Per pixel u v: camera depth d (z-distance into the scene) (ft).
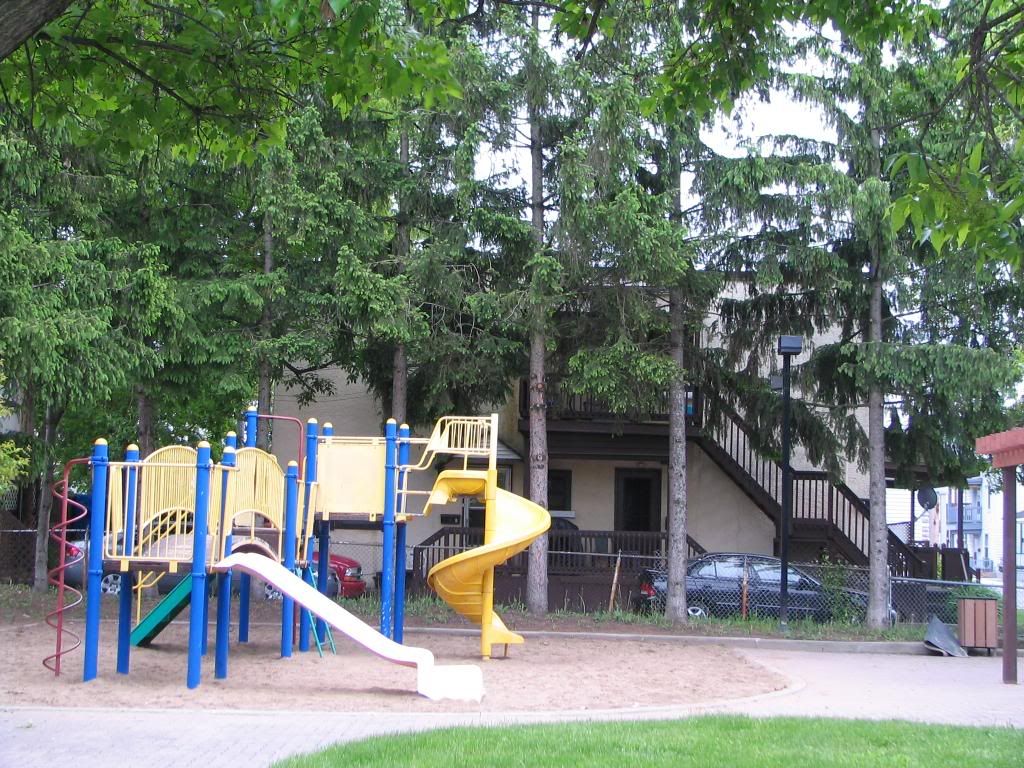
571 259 57.52
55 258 49.88
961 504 92.84
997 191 23.54
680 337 62.49
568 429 77.56
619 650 52.11
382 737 25.02
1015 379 56.80
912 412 62.13
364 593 70.79
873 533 62.08
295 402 83.25
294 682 37.37
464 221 59.00
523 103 58.70
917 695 40.01
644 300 60.34
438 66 26.81
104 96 28.12
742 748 23.97
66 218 55.36
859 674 46.65
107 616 57.31
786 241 59.77
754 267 60.90
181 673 38.78
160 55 27.89
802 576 65.31
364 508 47.55
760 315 64.44
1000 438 44.57
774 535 82.28
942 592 64.59
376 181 60.03
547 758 22.24
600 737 25.05
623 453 79.56
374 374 68.13
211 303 59.31
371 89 27.86
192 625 35.24
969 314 59.93
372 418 83.51
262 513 41.27
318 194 57.62
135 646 45.47
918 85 56.90
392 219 62.75
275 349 58.54
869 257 61.87
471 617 48.01
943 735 27.14
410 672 40.65
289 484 43.01
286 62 28.73
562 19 29.99
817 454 65.67
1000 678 46.50
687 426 78.74
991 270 56.65
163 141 29.40
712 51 28.78
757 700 36.65
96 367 50.57
